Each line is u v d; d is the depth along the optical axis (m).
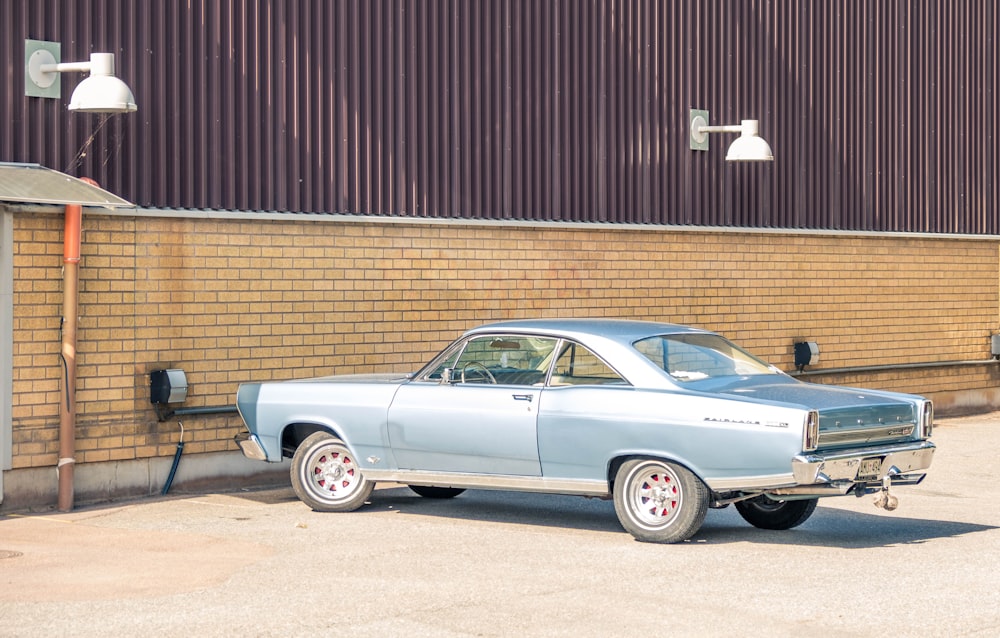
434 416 11.06
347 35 14.20
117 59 12.53
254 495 12.91
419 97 14.76
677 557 9.60
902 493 13.03
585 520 11.34
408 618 7.68
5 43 11.82
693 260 17.39
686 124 17.34
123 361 12.59
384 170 14.47
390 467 11.38
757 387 10.47
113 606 7.96
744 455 9.75
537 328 10.98
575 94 16.16
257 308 13.49
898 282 20.08
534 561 9.42
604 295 16.47
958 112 20.83
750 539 10.41
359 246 14.23
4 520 11.37
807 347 18.48
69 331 11.99
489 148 15.34
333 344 14.07
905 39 20.08
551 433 10.53
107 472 12.48
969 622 7.62
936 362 20.66
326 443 11.77
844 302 19.30
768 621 7.62
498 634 7.32
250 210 13.43
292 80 13.74
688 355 10.70
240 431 13.39
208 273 13.13
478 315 15.25
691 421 9.95
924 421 10.44
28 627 7.45
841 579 8.80
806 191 18.78
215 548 9.91
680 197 17.28
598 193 16.41
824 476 9.57
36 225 11.92
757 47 18.17
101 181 12.42
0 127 11.80
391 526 10.96
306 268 13.84
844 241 19.25
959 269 21.03
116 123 12.52
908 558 9.59
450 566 9.23
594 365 10.59
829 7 19.05
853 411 9.91
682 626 7.52
